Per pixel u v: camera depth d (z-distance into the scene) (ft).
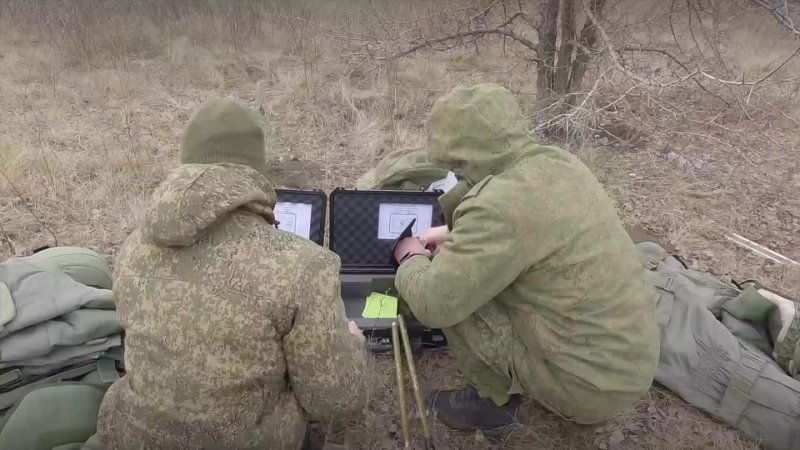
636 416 8.72
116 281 5.78
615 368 7.04
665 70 18.93
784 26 15.52
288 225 9.73
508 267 6.86
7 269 7.93
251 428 5.80
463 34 18.48
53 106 19.62
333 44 25.30
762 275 12.27
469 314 7.32
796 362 8.61
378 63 20.26
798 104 20.72
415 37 20.51
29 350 7.26
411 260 8.05
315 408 6.09
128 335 5.73
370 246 9.89
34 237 12.55
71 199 13.98
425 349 9.78
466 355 8.12
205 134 5.60
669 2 18.76
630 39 18.22
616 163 16.61
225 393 5.57
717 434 8.43
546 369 7.42
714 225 14.06
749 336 9.27
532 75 24.20
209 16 28.84
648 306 7.33
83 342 7.62
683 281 9.77
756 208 14.90
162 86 21.93
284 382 6.16
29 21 28.14
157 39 26.89
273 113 19.57
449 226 8.54
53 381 7.52
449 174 11.52
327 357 5.75
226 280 5.46
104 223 13.26
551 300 7.03
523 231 6.75
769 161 17.26
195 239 5.37
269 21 28.25
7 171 14.52
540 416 8.70
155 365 5.58
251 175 5.69
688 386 8.75
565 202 6.88
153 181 15.11
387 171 12.37
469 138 7.17
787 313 8.93
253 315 5.44
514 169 7.04
